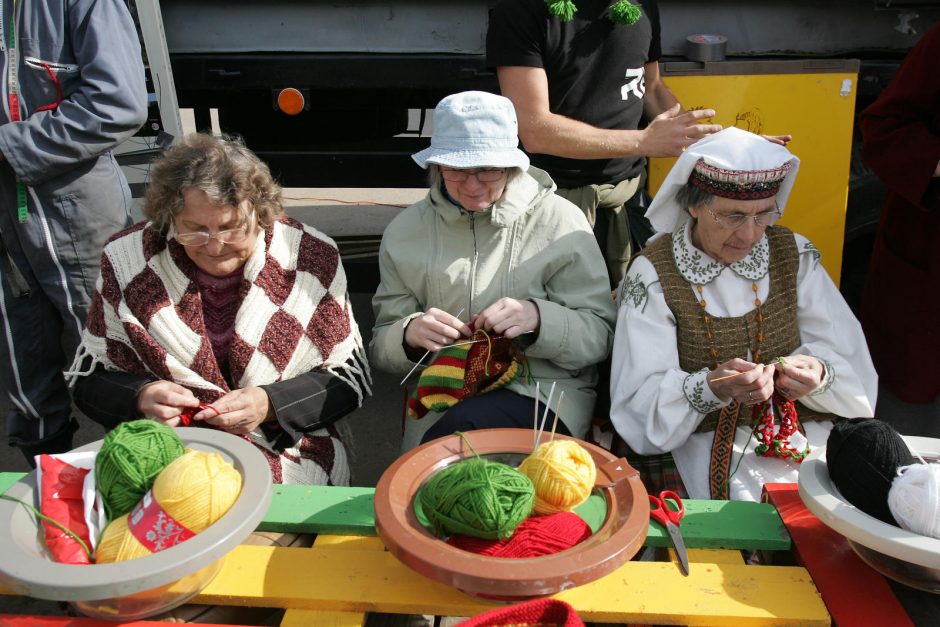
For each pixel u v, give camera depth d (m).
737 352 1.85
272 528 1.37
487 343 1.90
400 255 2.11
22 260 2.38
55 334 2.50
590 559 1.05
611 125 2.53
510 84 2.40
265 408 1.84
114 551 1.13
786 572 1.22
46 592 1.03
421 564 1.05
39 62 2.16
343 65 2.77
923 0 2.69
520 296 2.07
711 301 1.86
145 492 1.20
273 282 1.92
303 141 3.07
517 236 2.06
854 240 3.15
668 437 1.79
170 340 1.86
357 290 3.28
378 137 3.07
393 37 2.75
